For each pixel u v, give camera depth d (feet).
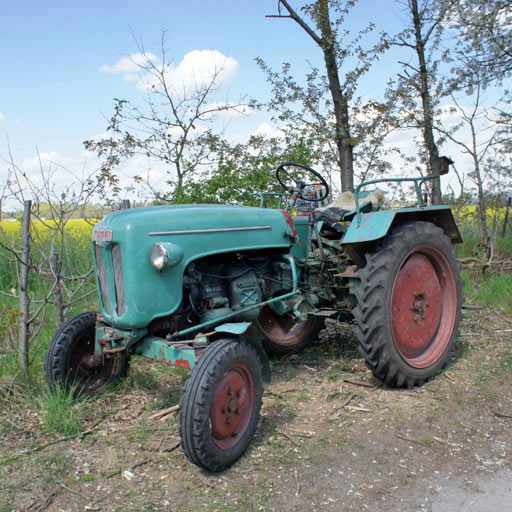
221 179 25.99
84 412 11.23
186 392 8.59
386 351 11.73
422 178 13.74
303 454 9.40
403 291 12.59
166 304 10.27
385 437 9.96
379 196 14.76
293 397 12.03
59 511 7.82
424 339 13.21
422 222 13.07
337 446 9.65
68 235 33.06
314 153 29.53
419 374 12.40
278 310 13.43
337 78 27.50
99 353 11.03
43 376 12.87
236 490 8.34
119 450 9.64
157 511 7.80
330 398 11.89
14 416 11.09
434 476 8.61
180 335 10.61
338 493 8.18
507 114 29.73
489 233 37.40
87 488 8.42
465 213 31.71
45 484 8.52
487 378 12.85
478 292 21.49
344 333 17.61
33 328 16.66
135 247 9.89
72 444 9.93
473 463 8.99
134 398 12.07
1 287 23.26
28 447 9.81
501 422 10.53
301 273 14.42
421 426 10.40
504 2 27.68
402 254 12.21
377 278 11.80
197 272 11.07
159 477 8.74
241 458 9.36
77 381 11.96
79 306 20.20
